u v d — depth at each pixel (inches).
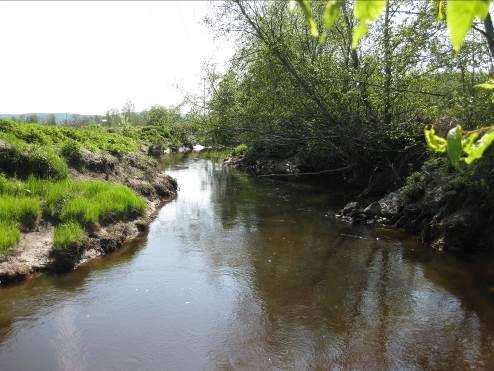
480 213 423.5
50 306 303.6
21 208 409.7
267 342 264.8
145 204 569.6
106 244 422.9
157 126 1914.4
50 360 241.8
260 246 443.5
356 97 614.2
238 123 744.3
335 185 820.0
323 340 266.7
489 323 283.1
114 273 366.9
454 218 424.5
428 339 265.7
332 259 404.8
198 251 427.2
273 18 678.5
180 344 261.7
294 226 519.5
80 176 560.4
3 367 233.8
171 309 304.7
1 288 327.9
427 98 571.2
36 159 494.0
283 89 690.8
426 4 525.3
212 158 1359.5
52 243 385.7
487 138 56.7
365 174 813.2
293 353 253.4
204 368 238.8
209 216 572.1
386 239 465.4
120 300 315.9
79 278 354.3
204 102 767.1
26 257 362.6
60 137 625.6
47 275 355.9
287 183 852.6
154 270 375.6
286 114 708.7
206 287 341.7
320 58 666.2
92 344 258.8
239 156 1232.2
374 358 247.6
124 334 270.8
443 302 313.9
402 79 561.0
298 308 307.9
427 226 454.9
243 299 321.4
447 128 460.8
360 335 271.7
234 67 735.7
